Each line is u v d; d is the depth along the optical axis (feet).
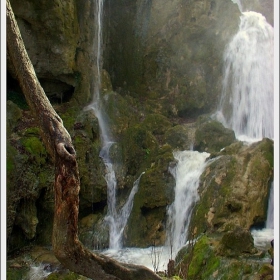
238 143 26.58
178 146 29.60
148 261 22.27
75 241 7.84
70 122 27.63
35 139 24.89
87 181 25.96
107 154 28.66
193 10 36.81
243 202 23.12
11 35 9.01
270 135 35.12
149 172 26.09
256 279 16.46
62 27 29.32
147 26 37.29
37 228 24.49
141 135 28.50
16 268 20.94
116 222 26.61
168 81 36.63
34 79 8.70
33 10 28.53
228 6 36.27
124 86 36.14
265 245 20.45
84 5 31.89
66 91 31.76
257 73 35.58
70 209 7.64
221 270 17.62
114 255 23.47
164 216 25.58
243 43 35.40
